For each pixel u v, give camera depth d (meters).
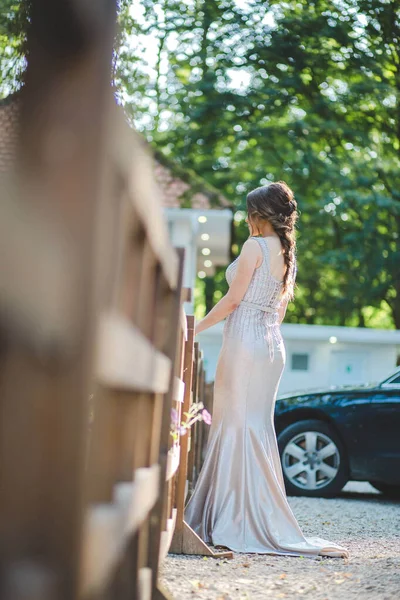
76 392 1.54
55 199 1.54
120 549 2.20
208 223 18.70
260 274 5.85
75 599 1.54
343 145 24.86
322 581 4.51
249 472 5.66
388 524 7.49
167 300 3.38
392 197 24.53
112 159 1.66
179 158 23.88
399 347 18.67
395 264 24.86
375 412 9.89
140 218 2.10
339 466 9.97
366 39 22.70
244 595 4.05
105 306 1.71
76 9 1.54
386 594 4.17
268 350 5.85
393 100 23.23
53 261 1.53
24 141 1.56
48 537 1.53
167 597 3.21
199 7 22.30
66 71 1.57
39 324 1.52
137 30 11.65
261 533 5.54
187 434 5.22
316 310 33.25
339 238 27.83
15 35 7.46
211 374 18.09
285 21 22.45
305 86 23.44
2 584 1.51
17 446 1.53
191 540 5.18
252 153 24.98
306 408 10.16
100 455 2.12
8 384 1.54
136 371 2.26
